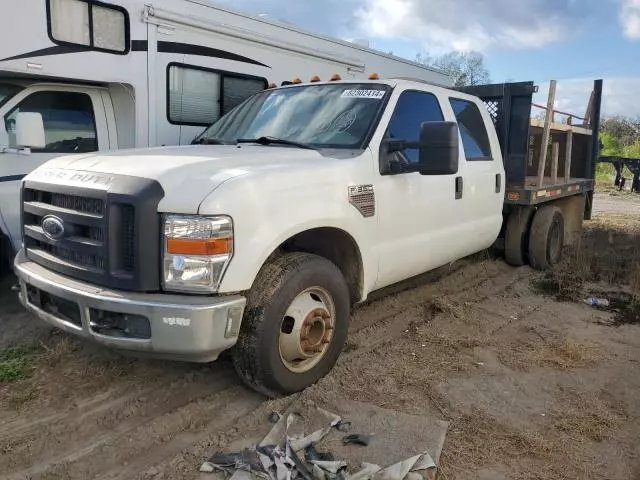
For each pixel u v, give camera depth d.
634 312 5.96
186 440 3.39
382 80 5.01
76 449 3.26
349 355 4.54
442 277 6.91
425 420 3.56
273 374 3.64
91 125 6.39
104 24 6.07
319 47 8.66
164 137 6.80
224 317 3.27
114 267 3.30
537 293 6.53
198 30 6.97
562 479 3.10
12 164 5.72
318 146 4.47
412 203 4.77
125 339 3.27
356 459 3.14
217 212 3.20
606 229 10.87
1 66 5.34
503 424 3.60
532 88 6.62
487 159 6.12
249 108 5.36
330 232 4.11
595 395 4.04
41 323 4.96
